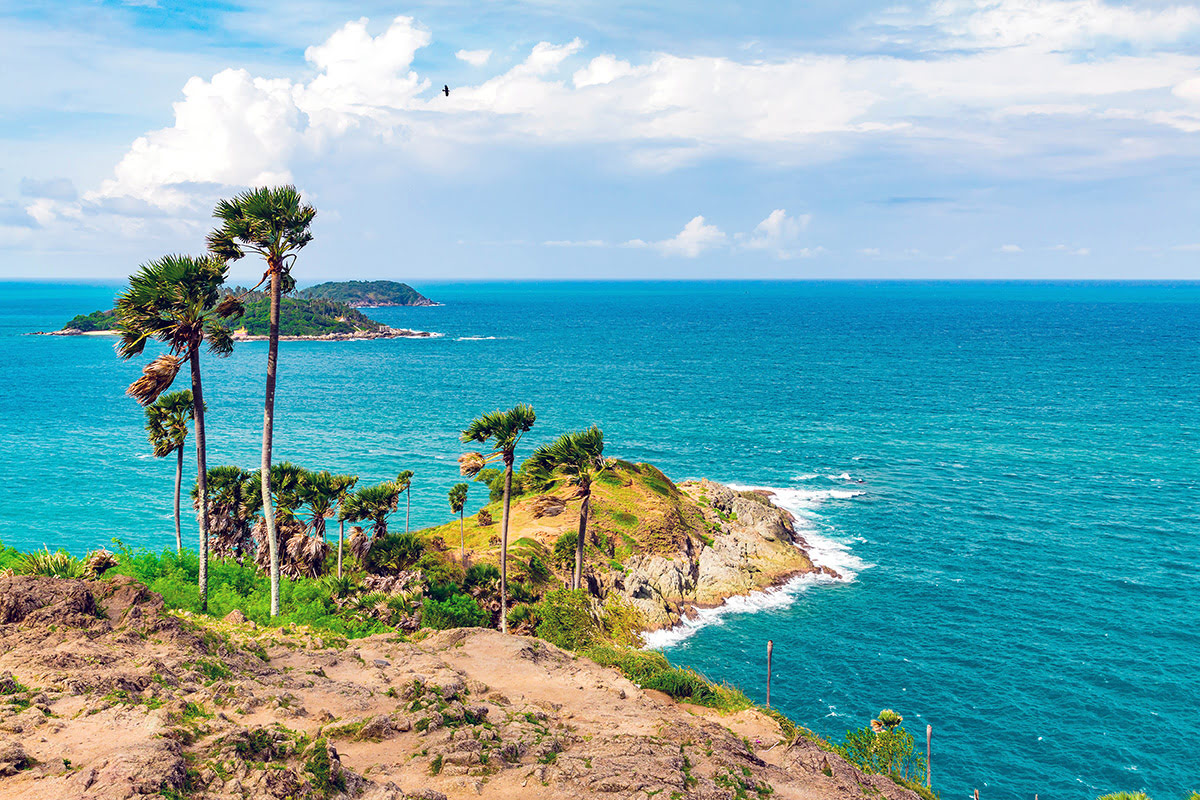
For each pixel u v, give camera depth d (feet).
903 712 175.63
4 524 304.91
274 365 128.47
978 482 359.87
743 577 244.63
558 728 81.30
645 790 66.80
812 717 174.19
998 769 155.63
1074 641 207.82
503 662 105.40
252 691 77.97
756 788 75.15
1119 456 404.36
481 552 225.56
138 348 120.16
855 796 82.53
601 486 285.43
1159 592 237.04
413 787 65.46
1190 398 566.77
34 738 58.03
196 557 155.33
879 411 544.21
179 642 82.94
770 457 413.18
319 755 61.31
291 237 126.62
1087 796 148.25
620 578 229.25
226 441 453.17
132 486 362.53
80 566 102.68
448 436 474.90
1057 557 266.57
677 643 209.36
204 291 123.24
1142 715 173.47
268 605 133.80
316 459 412.36
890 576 252.83
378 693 84.58
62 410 556.92
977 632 213.87
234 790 55.01
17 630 77.97
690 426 497.46
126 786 50.65
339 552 193.47
